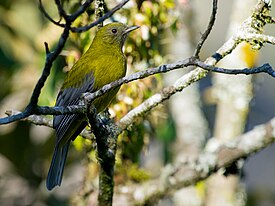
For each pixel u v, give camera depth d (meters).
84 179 13.57
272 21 9.59
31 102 8.13
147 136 13.26
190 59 8.77
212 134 16.92
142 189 13.15
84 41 12.72
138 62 12.75
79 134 11.22
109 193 10.88
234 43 9.64
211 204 13.88
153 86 13.41
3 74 14.86
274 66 19.70
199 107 15.26
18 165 15.12
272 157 19.08
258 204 15.05
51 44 13.48
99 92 9.26
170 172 13.09
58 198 15.20
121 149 13.23
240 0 13.59
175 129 14.59
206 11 18.97
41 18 15.19
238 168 13.05
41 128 15.07
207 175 12.91
